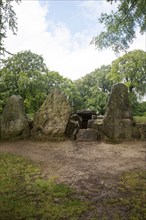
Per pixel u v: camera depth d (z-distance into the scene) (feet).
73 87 115.44
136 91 93.97
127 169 18.63
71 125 31.35
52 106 30.86
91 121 31.76
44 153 23.97
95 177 16.83
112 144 28.12
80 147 26.58
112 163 20.45
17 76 84.53
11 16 28.55
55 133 29.68
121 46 30.71
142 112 94.58
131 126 29.86
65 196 13.47
